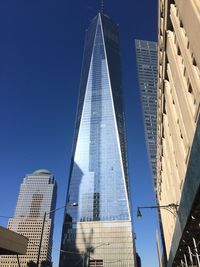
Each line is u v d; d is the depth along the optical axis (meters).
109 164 180.38
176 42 23.16
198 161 15.66
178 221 26.19
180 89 22.72
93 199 169.38
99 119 199.00
